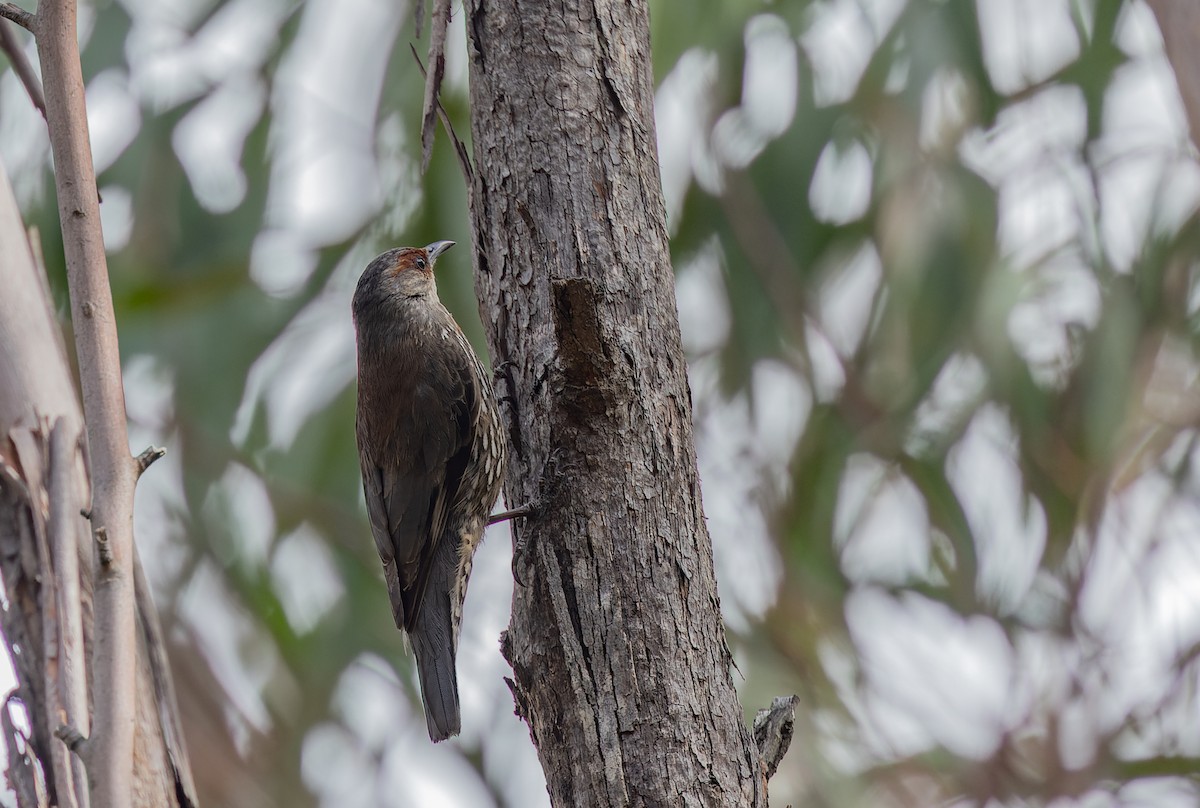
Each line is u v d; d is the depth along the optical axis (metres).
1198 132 7.18
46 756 4.71
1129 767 13.00
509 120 5.52
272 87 12.52
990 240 11.98
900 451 12.88
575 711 4.94
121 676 3.76
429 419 7.35
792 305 12.52
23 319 5.34
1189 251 12.41
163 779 5.00
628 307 5.27
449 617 7.23
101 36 12.13
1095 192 12.26
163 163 12.36
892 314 12.04
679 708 4.89
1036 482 12.71
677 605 5.02
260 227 12.44
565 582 5.04
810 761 11.98
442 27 5.66
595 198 5.39
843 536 13.29
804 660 12.56
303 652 12.80
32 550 5.00
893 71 12.11
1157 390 13.09
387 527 7.38
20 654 4.87
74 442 5.20
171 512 12.77
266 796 12.30
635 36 5.62
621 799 4.80
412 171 11.95
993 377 12.07
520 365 5.52
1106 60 12.29
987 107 12.04
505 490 5.70
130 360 12.47
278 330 12.49
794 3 12.35
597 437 5.07
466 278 11.47
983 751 13.02
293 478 12.55
